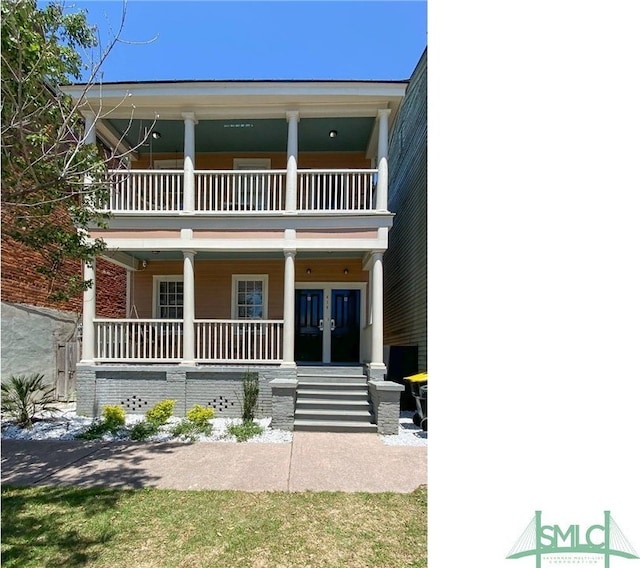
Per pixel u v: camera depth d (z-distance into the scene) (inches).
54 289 271.4
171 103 308.2
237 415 294.0
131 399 297.3
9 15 152.5
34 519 132.0
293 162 309.1
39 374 332.8
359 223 305.3
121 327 309.1
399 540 122.2
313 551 115.5
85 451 209.0
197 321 307.0
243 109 313.9
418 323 359.9
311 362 388.2
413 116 398.6
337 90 299.0
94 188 200.5
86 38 189.2
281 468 185.2
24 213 188.2
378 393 255.1
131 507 141.7
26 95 156.3
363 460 198.4
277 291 399.5
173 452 208.2
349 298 403.9
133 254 369.7
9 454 203.8
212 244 305.9
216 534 123.9
